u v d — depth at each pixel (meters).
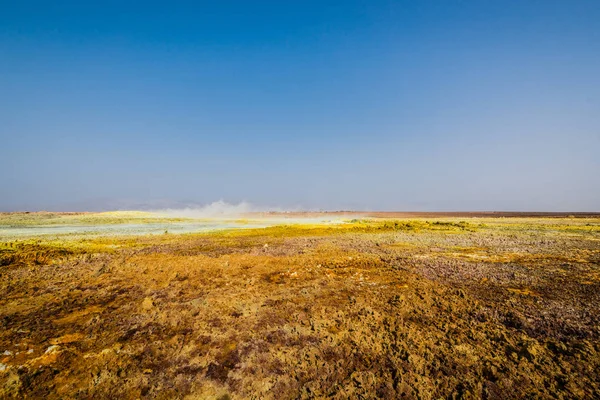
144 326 8.77
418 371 6.55
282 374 6.59
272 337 8.00
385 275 13.92
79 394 6.00
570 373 6.36
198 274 14.12
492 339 7.82
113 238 28.03
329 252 19.73
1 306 10.36
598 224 43.56
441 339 7.81
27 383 6.23
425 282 12.74
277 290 11.73
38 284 12.71
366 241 25.16
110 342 7.91
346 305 10.08
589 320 8.73
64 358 7.14
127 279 13.36
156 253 19.44
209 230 36.84
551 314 9.19
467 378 6.29
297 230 35.56
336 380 6.38
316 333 8.17
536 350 7.09
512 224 43.75
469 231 33.25
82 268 15.19
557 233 30.75
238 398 5.98
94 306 10.40
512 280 12.88
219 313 9.51
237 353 7.33
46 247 19.80
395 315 9.29
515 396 5.80
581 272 14.04
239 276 13.79
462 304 10.15
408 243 23.80
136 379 6.43
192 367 6.85
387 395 5.91
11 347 7.62
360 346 7.49
